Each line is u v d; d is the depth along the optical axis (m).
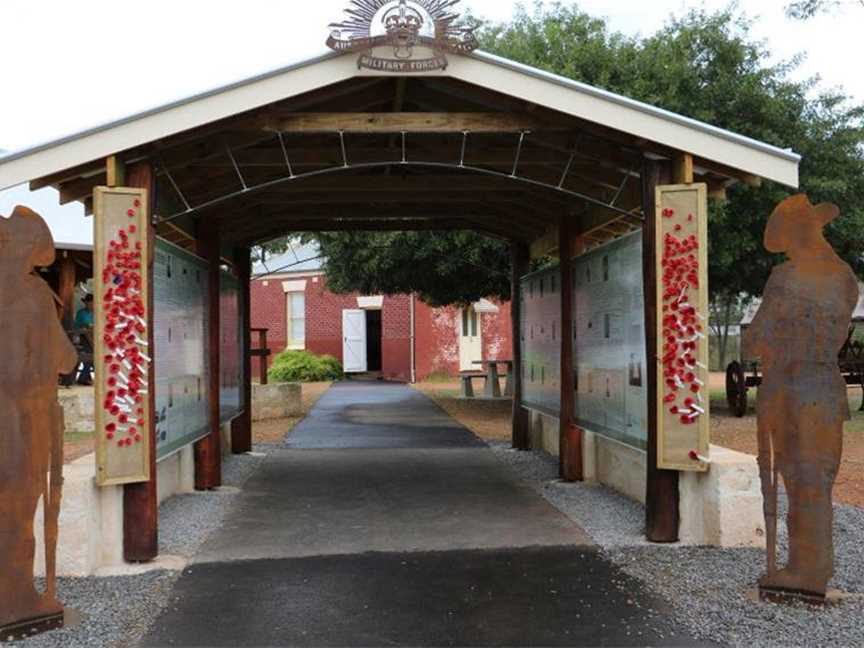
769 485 4.79
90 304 16.95
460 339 27.34
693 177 6.31
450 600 4.79
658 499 5.94
